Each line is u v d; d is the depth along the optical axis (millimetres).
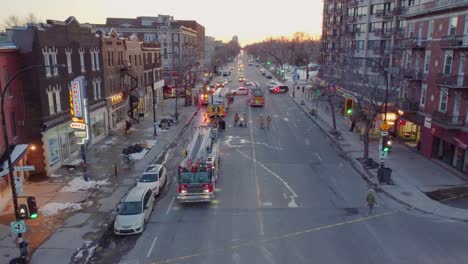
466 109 25953
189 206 21656
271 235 17938
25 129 25453
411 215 20250
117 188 24078
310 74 125875
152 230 18656
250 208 21219
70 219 19562
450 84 26500
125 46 45281
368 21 62000
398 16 55344
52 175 26547
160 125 43281
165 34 90812
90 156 31328
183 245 17062
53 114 27422
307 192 23750
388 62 54938
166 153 33125
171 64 85125
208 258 15875
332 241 17297
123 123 44719
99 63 37281
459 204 21453
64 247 16656
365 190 24172
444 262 15430
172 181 26047
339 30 76125
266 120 49219
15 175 22875
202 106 60625
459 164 27547
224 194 23406
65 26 29719
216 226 18984
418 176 26312
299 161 30891
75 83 25594
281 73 122250
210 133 27094
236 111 57094
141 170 27750
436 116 28922
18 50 24688
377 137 37281
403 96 36844
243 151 33938
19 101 25141
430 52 31266
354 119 41562
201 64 133375
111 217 19797
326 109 55031
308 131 43281
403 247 16719
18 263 14773
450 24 28156
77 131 25688
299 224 19141
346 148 34531
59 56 28688
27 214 14938
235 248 16703
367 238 17594
